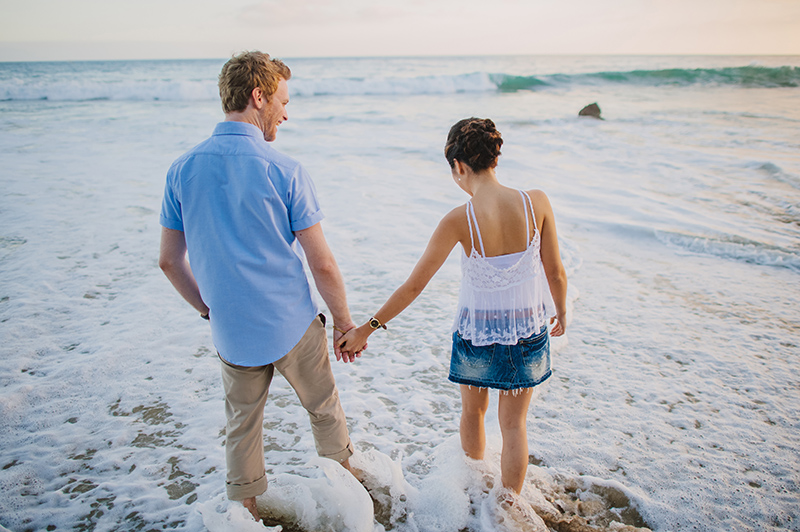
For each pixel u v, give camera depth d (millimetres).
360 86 24109
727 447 2416
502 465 1938
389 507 2029
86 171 8070
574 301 4113
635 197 6922
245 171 1553
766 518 1995
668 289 4340
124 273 4465
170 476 2229
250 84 1584
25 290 4051
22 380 2887
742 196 6902
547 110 16844
